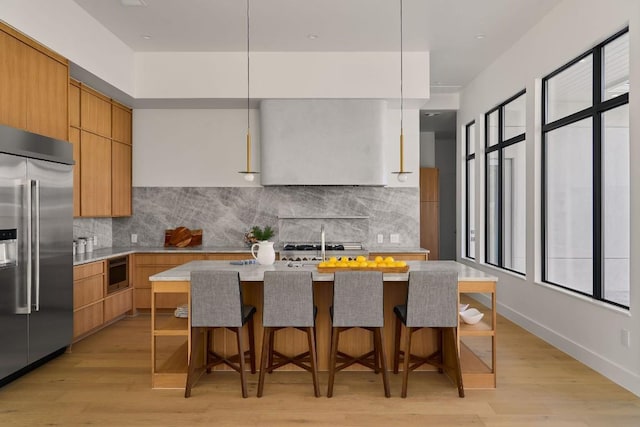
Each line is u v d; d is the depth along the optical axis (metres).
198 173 6.59
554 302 4.73
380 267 3.78
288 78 5.92
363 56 5.92
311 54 5.92
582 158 4.39
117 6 4.59
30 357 3.79
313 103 6.02
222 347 4.05
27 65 3.86
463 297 7.68
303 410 3.23
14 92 3.70
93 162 5.48
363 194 6.63
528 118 5.24
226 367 4.04
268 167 6.05
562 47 4.47
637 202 3.43
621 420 3.05
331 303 4.02
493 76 6.28
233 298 3.40
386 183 6.17
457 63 6.33
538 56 4.97
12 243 3.56
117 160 6.11
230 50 5.87
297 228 6.59
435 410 3.22
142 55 5.91
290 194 6.59
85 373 3.97
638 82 3.41
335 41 5.56
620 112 3.81
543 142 5.07
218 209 6.58
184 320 3.88
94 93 5.50
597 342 3.98
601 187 4.07
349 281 3.41
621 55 3.79
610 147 3.96
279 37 5.42
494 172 6.62
